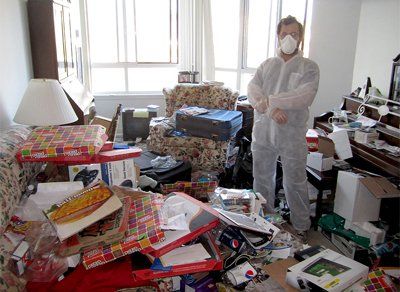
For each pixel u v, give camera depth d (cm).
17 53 235
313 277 138
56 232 130
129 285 132
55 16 261
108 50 462
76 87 308
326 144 261
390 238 217
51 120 184
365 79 317
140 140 414
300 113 221
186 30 452
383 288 142
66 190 152
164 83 488
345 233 223
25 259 128
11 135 176
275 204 272
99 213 136
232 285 143
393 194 208
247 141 297
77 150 154
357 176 221
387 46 288
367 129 263
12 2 228
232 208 188
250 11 437
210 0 434
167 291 142
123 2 447
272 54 438
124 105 464
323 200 258
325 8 339
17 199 149
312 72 218
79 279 130
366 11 313
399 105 261
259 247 162
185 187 220
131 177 176
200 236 152
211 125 303
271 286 144
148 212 148
